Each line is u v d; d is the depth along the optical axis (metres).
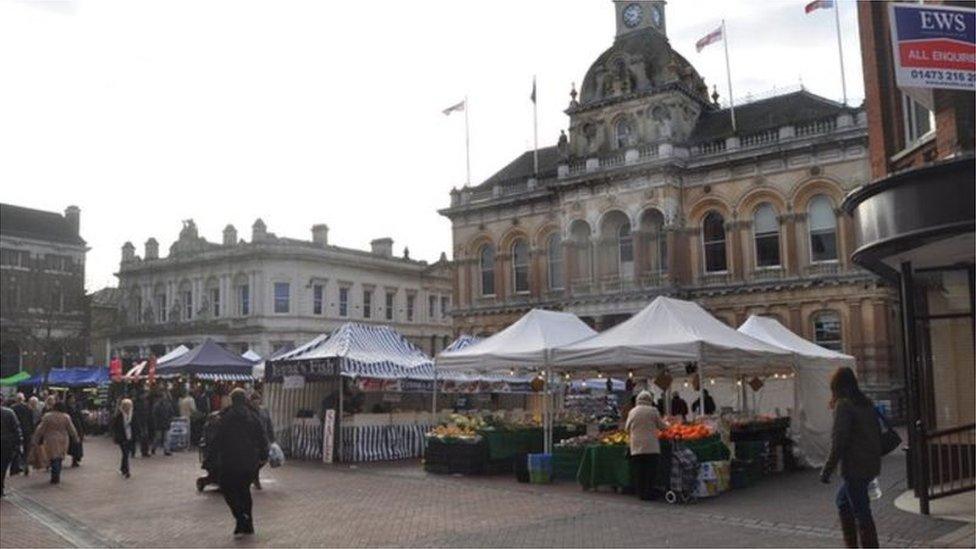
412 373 23.94
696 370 19.86
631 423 14.53
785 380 24.66
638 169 39.72
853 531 8.87
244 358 34.72
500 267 45.97
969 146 12.62
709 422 16.31
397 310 64.50
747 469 16.70
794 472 18.67
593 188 41.53
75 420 22.61
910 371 13.25
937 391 15.18
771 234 37.56
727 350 17.05
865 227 12.91
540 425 20.12
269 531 11.90
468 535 11.35
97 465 22.11
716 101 44.12
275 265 58.19
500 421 20.94
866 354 34.34
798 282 36.03
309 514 13.39
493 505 14.15
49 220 70.50
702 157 38.97
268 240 58.16
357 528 12.04
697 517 12.56
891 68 16.44
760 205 37.97
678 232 39.19
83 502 15.32
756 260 37.69
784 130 37.03
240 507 11.52
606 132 42.81
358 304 61.75
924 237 11.62
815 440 19.77
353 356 22.80
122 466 19.27
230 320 59.22
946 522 11.33
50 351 62.56
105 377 42.09
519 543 10.73
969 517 11.68
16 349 65.81
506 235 45.94
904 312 13.36
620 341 17.41
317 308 59.25
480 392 30.23
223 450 11.52
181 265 63.34
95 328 69.75
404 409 27.23
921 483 12.12
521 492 15.79
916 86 11.06
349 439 22.45
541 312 20.59
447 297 69.31
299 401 25.12
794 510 13.06
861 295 34.66
